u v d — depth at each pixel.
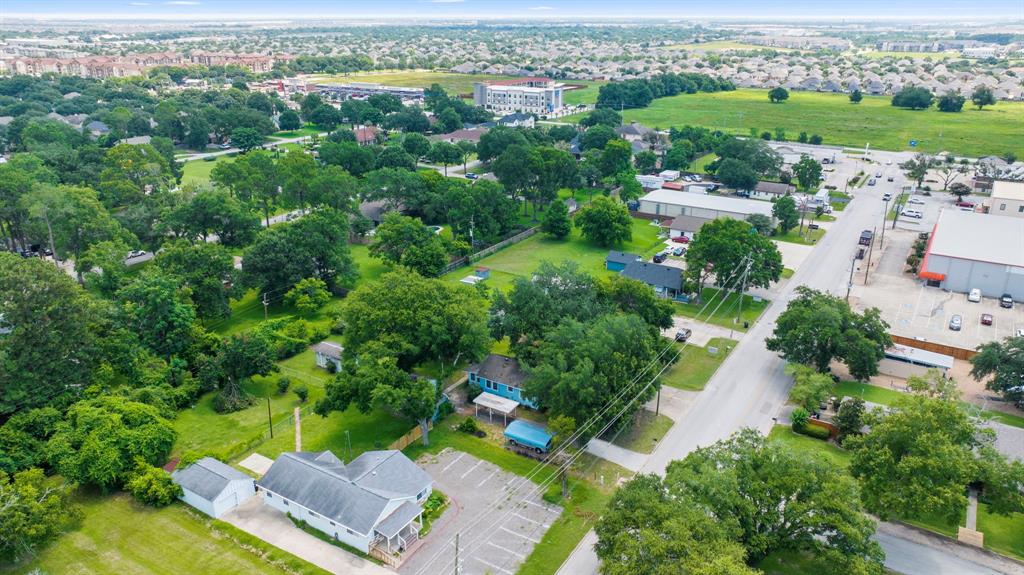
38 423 74.06
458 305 86.38
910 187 197.88
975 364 88.56
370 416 85.31
